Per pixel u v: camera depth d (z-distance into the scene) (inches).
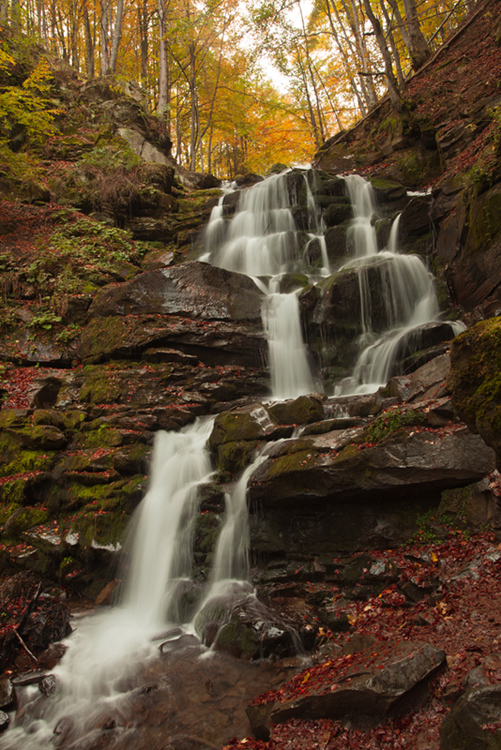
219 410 346.3
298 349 403.2
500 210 335.0
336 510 228.5
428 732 119.8
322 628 194.7
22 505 306.3
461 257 376.8
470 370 115.0
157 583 257.3
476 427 113.8
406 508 215.9
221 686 180.5
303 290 410.9
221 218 598.5
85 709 182.7
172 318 394.3
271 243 529.7
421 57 741.3
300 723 138.5
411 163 609.6
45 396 381.4
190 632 224.7
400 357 340.5
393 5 674.8
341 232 496.4
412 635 155.9
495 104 532.7
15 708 189.3
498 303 315.9
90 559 272.1
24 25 912.3
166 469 293.4
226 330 388.8
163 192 674.8
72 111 787.4
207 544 252.2
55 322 439.2
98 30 1245.1
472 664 129.8
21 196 575.2
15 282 459.8
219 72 1064.8
